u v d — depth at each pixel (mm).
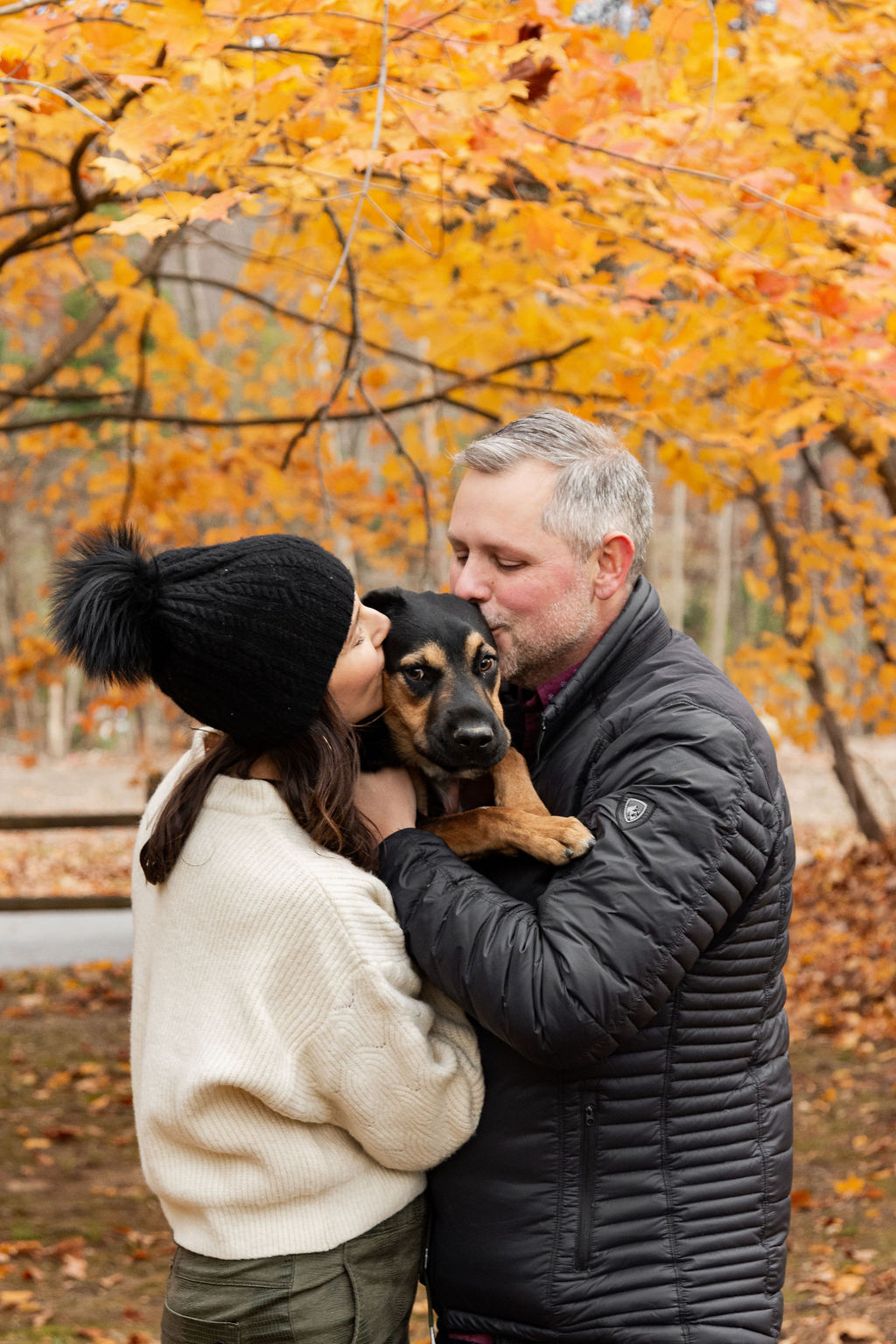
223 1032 1856
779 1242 2020
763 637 9047
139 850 2166
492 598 2211
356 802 2244
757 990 2004
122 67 3184
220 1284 1894
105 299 5980
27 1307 4398
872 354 3594
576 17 4609
